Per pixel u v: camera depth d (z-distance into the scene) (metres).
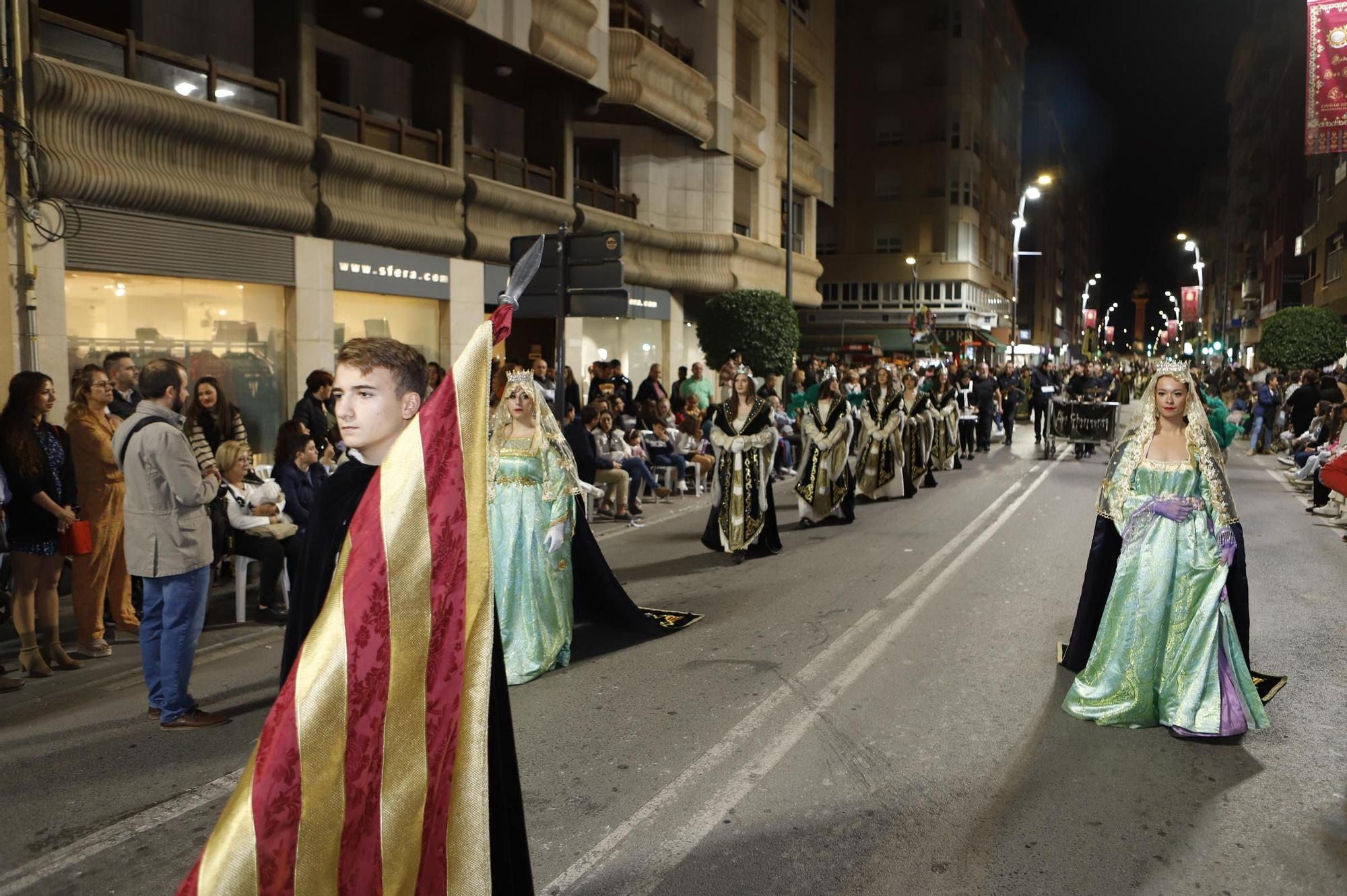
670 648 7.05
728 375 16.91
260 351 14.29
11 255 10.45
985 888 3.81
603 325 24.33
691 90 25.33
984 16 63.88
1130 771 4.90
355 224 15.37
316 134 14.88
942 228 59.94
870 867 3.97
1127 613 5.52
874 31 60.62
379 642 2.15
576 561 7.21
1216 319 104.50
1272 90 60.59
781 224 32.28
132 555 5.41
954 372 21.88
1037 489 15.89
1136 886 3.83
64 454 6.70
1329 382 18.88
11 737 5.48
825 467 12.16
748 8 29.02
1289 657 6.84
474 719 2.27
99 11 12.66
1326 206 40.25
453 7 16.39
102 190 11.35
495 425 6.55
